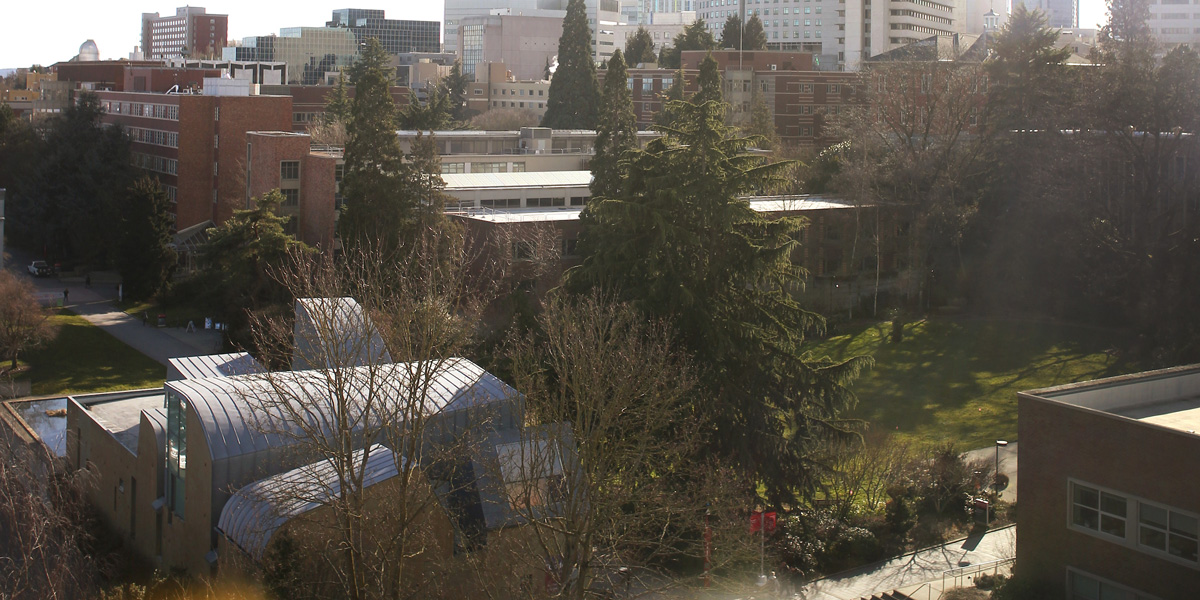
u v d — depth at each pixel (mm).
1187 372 32562
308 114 147250
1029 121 75000
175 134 102938
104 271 99438
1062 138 72938
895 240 79562
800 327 37875
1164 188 70062
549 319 29828
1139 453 27281
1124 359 62375
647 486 29078
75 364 63844
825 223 75125
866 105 99188
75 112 105188
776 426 35969
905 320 73250
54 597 21172
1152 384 31859
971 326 71250
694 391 33719
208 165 103000
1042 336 68312
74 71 146500
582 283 38312
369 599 23922
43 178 101625
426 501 24172
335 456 24453
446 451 26281
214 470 29406
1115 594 27969
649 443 31219
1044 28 79375
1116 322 70125
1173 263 64938
